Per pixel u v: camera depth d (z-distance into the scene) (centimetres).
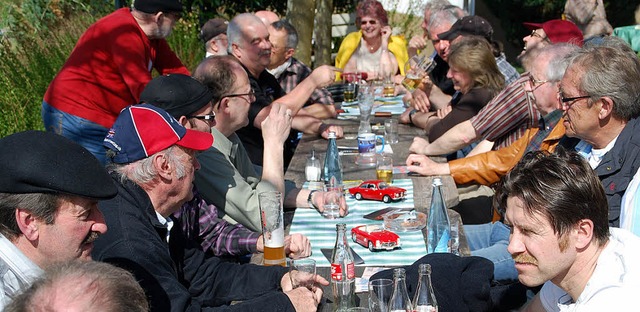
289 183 404
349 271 260
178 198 269
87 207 205
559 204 203
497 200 220
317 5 952
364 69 802
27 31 766
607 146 308
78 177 201
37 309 140
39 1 783
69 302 140
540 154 216
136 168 259
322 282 275
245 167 411
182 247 297
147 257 245
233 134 403
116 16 490
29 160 198
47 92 502
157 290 242
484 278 275
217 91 360
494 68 497
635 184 275
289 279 286
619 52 298
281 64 623
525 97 443
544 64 398
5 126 623
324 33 954
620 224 279
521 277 216
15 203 197
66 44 750
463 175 436
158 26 494
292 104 530
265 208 301
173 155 262
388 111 634
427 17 762
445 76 641
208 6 1048
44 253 203
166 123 264
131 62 484
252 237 329
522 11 1319
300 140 537
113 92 494
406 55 804
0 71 667
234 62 370
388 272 274
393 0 1084
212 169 354
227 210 357
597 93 296
